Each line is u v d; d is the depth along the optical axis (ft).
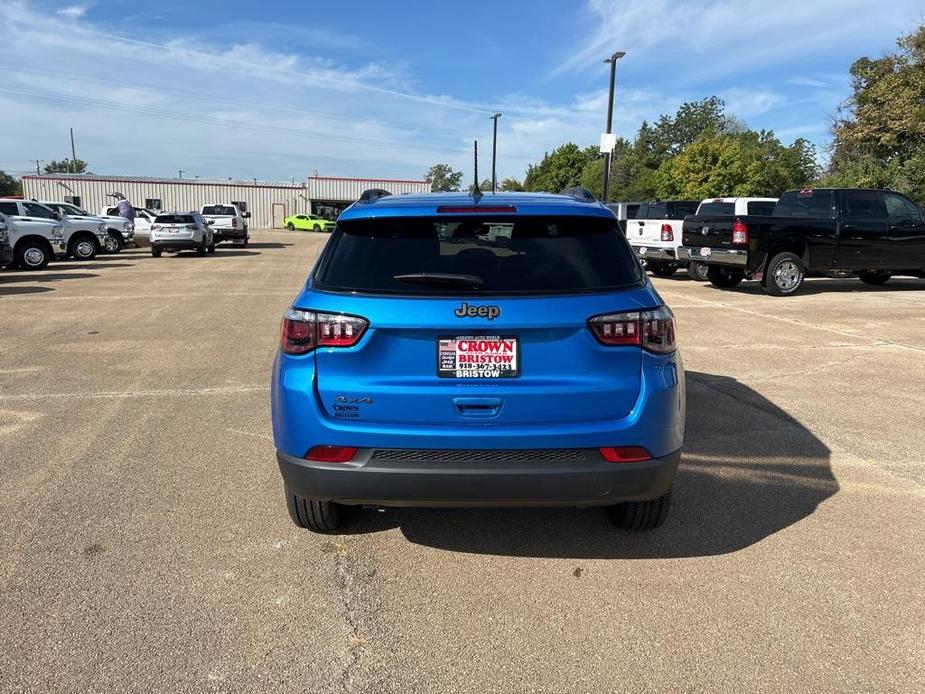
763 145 209.77
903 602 9.60
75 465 14.48
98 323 32.12
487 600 9.68
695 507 12.66
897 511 12.51
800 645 8.65
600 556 10.89
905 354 25.72
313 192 211.41
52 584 9.95
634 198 212.23
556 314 9.27
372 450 9.43
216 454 15.20
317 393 9.57
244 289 46.44
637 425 9.46
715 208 51.24
